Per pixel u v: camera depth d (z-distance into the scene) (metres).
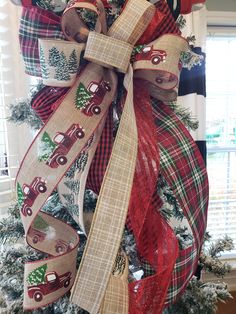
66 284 0.52
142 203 0.49
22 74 0.98
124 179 0.42
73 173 0.53
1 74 0.97
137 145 0.44
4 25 0.95
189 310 0.64
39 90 0.57
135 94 0.52
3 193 0.98
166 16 0.48
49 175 0.49
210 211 1.77
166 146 0.51
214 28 1.48
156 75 0.49
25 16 0.51
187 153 0.52
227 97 1.65
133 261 0.61
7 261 0.65
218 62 1.60
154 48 0.46
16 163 1.01
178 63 0.47
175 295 0.51
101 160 0.51
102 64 0.47
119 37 0.46
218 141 1.70
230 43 1.59
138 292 0.46
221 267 0.73
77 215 0.53
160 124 0.53
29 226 0.51
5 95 0.98
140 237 0.54
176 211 0.67
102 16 0.47
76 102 0.49
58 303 0.58
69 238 0.58
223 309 1.57
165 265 0.50
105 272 0.41
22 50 0.53
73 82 0.49
